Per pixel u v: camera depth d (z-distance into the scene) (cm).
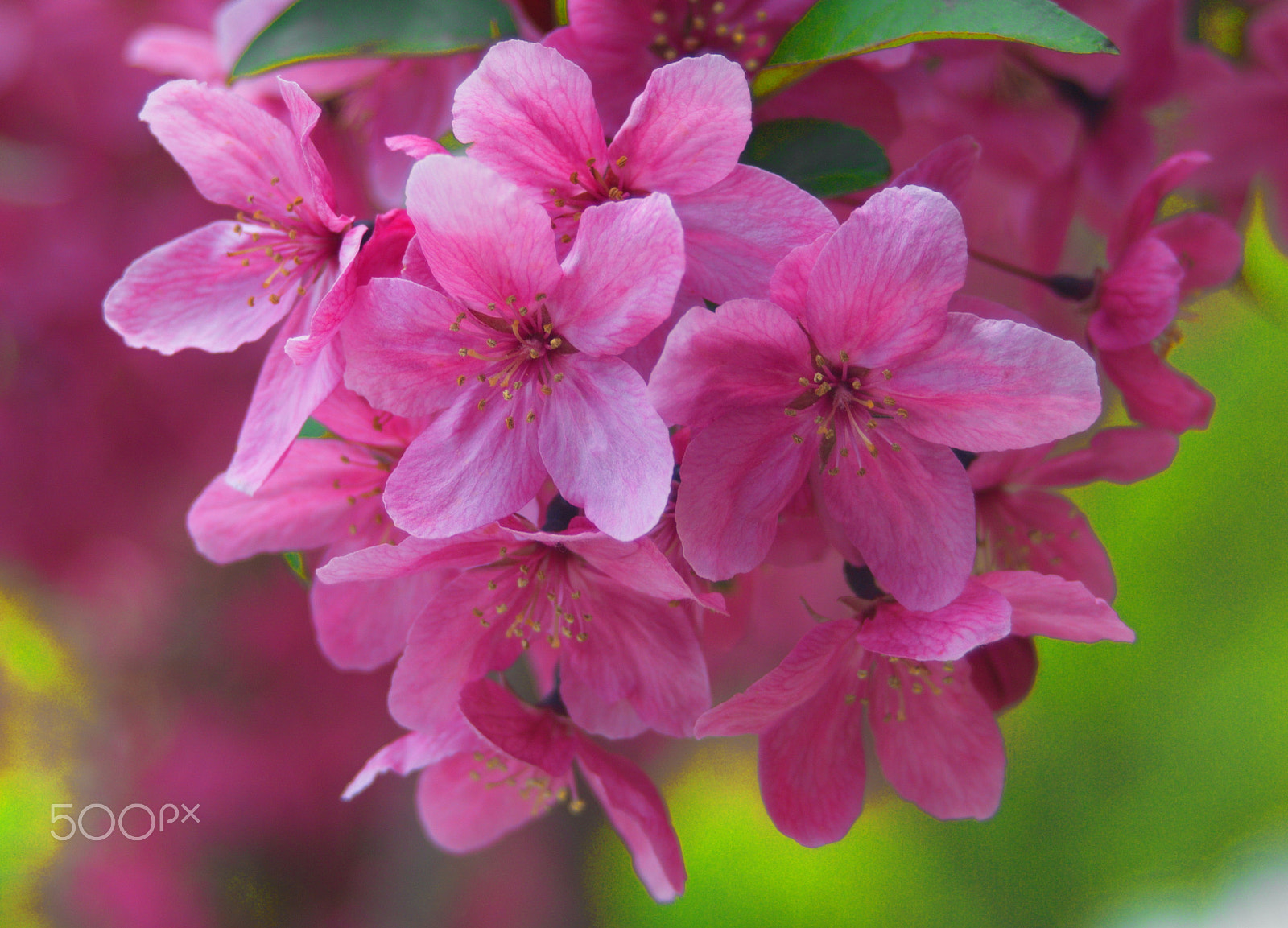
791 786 41
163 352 42
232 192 42
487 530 40
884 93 42
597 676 41
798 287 39
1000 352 39
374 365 40
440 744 42
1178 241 44
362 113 45
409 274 40
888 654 40
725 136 39
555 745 42
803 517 41
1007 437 40
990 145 47
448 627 41
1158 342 45
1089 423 39
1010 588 40
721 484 40
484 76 39
